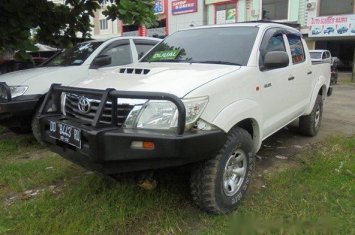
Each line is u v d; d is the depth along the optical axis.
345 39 25.48
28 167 4.63
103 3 7.84
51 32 8.16
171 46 4.62
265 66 4.02
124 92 3.02
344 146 5.56
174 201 3.63
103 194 3.74
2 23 6.39
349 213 3.48
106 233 3.13
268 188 4.04
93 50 6.45
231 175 3.53
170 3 31.61
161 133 2.92
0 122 5.62
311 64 5.76
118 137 2.92
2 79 5.79
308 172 4.46
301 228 3.21
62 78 5.79
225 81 3.42
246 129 3.95
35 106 5.42
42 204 3.60
